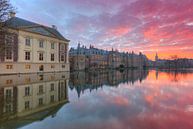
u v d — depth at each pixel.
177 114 10.73
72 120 9.60
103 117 10.12
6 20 37.53
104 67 142.62
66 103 13.91
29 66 54.28
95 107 12.57
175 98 16.05
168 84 28.20
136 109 11.98
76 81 32.78
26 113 11.04
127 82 31.67
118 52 172.12
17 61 50.00
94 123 9.09
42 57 59.62
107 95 17.75
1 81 29.36
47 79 35.28
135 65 199.38
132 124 8.94
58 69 67.12
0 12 36.28
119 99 15.59
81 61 110.62
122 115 10.51
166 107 12.52
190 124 8.91
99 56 136.50
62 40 69.06
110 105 13.16
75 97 16.58
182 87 24.45
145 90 21.42
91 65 122.38
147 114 10.74
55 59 65.69
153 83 29.88
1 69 45.72
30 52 54.78
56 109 12.01
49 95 17.53
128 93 19.08
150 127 8.52
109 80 35.94
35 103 13.87
